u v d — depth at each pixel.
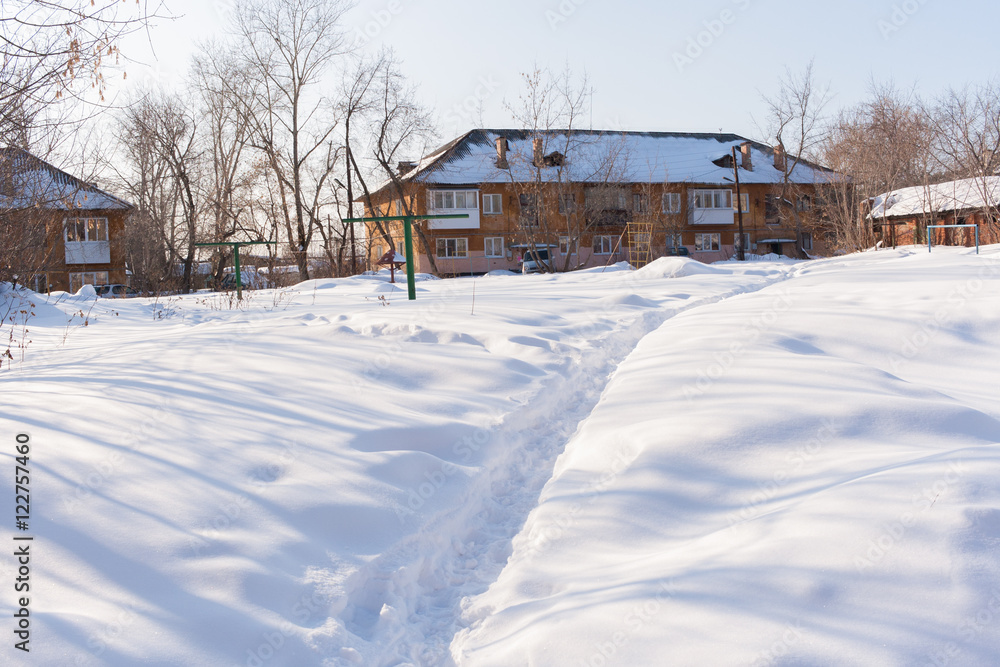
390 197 40.47
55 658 2.10
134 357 6.86
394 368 6.09
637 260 32.59
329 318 9.60
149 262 29.92
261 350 6.84
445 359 6.35
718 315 9.15
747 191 44.31
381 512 3.35
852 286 11.09
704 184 42.28
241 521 3.10
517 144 41.22
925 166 28.75
